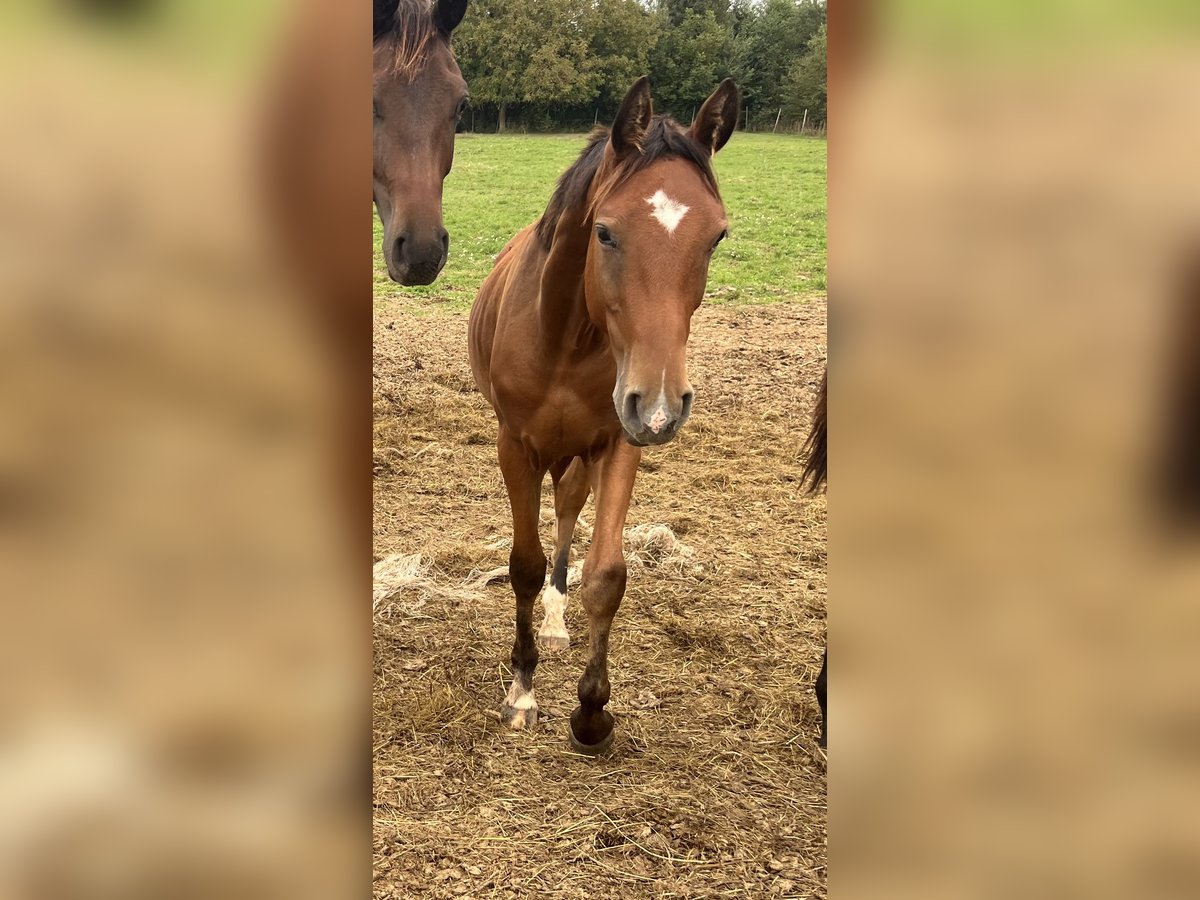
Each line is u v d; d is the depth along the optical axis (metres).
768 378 7.20
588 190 2.42
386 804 2.48
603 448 2.81
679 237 2.10
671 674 3.26
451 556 4.12
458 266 11.74
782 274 11.52
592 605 2.67
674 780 2.67
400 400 6.40
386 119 3.22
